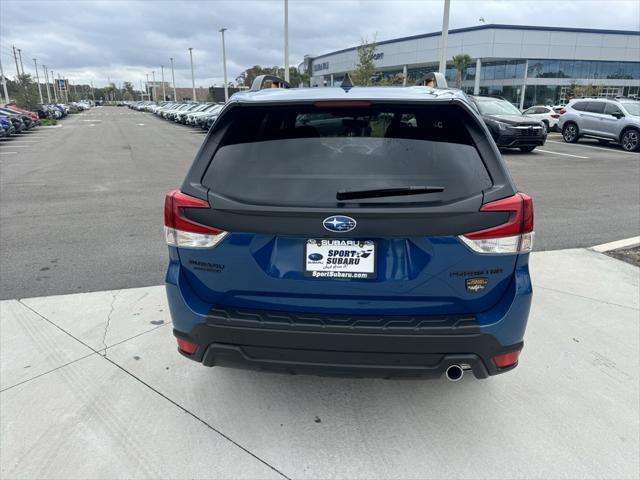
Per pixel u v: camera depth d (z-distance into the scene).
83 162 15.24
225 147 2.35
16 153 18.22
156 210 7.99
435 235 2.09
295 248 2.17
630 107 17.84
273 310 2.26
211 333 2.27
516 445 2.51
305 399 2.88
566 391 2.96
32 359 3.29
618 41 47.00
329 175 2.19
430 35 48.28
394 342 2.13
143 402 2.84
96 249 5.74
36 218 7.39
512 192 2.17
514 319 2.20
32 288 4.50
